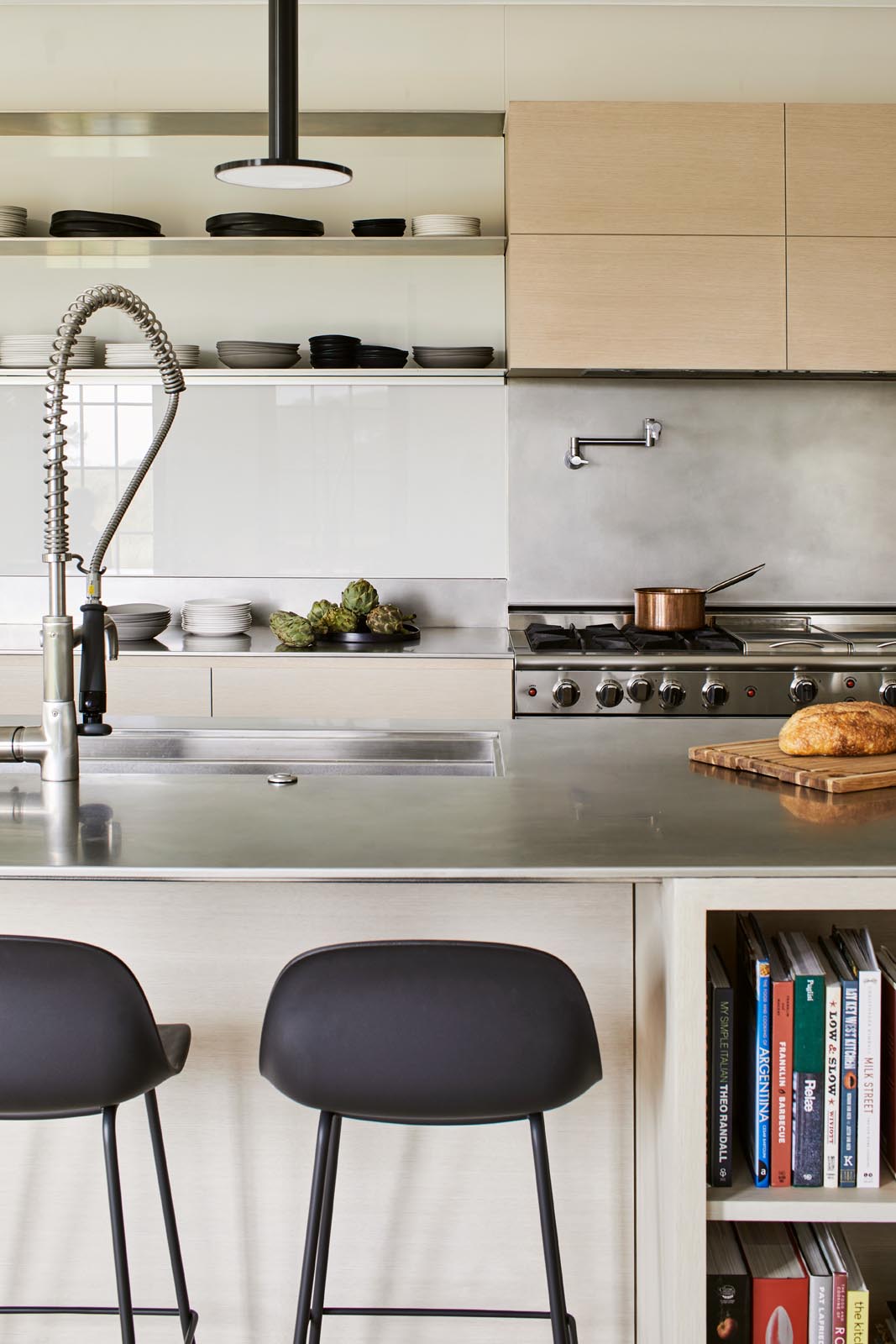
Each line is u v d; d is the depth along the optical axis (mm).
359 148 4348
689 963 1646
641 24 4250
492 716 3795
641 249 3918
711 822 1853
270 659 3803
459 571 4480
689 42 4262
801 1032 1750
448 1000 1514
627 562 4410
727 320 3938
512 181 3898
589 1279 1970
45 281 4367
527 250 3920
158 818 1882
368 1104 1546
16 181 4348
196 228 4371
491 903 1925
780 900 1636
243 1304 1979
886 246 3920
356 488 4449
